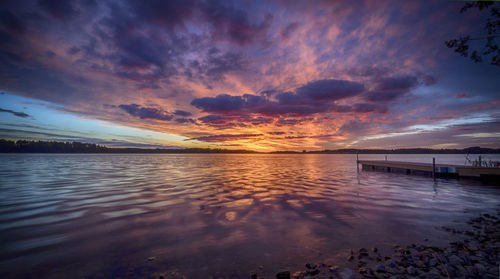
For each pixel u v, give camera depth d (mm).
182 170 25750
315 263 3801
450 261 3768
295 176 19203
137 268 3676
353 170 26406
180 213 7090
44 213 7051
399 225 5789
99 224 5992
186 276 3422
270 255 4148
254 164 41969
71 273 3518
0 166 30141
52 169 25484
